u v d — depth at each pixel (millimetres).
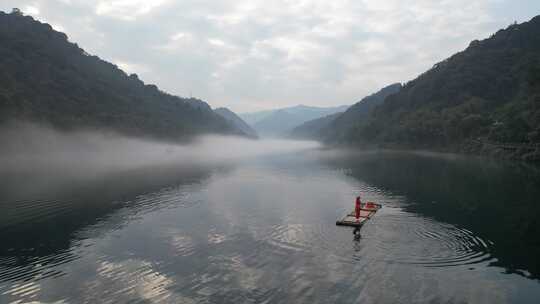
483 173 73438
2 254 30688
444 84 181250
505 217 38844
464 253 28656
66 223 39969
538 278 24172
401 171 82938
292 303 21688
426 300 21672
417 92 195625
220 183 69062
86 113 153625
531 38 186375
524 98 121062
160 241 33500
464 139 127812
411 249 29750
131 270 26953
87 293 23531
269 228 37094
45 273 26672
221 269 26797
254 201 51156
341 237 33375
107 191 59469
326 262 27562
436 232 33969
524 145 94000
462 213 41000
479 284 23500
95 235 35531
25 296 23266
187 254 30000
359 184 65250
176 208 46906
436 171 80188
